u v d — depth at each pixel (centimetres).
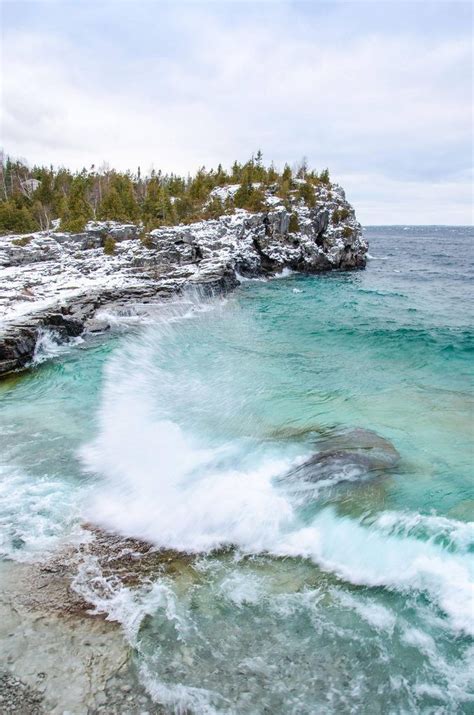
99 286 3519
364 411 1570
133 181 8500
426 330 2844
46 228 5891
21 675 609
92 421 1483
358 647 663
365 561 839
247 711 570
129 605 732
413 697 593
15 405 1642
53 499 1027
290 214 5972
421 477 1138
